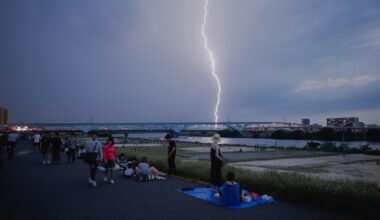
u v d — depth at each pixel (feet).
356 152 156.35
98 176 51.26
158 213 27.37
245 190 36.68
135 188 39.68
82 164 70.69
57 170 59.31
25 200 32.58
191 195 35.09
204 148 182.39
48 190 38.40
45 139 72.13
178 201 32.17
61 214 26.94
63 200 32.65
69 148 76.89
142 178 45.78
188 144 249.75
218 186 37.22
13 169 60.64
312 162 95.91
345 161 101.09
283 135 503.20
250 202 31.71
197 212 27.76
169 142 51.88
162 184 42.86
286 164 87.71
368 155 137.18
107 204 30.73
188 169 50.14
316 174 64.59
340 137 417.28
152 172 47.06
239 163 89.81
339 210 28.81
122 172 56.70
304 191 31.81
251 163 90.12
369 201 26.76
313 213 27.68
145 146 188.03
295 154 137.80
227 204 30.22
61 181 45.70
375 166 83.51
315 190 30.96
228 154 135.03
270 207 29.91
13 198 33.63
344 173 66.74
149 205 30.37
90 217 25.98
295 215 26.96
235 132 625.00
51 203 31.19
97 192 37.01
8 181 45.55
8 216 26.20
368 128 409.90
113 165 44.88
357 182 33.45
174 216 26.45
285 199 33.47
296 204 31.24
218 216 26.48
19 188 39.73
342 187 29.99
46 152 72.18
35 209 28.66
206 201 32.14
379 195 26.96
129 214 27.02
